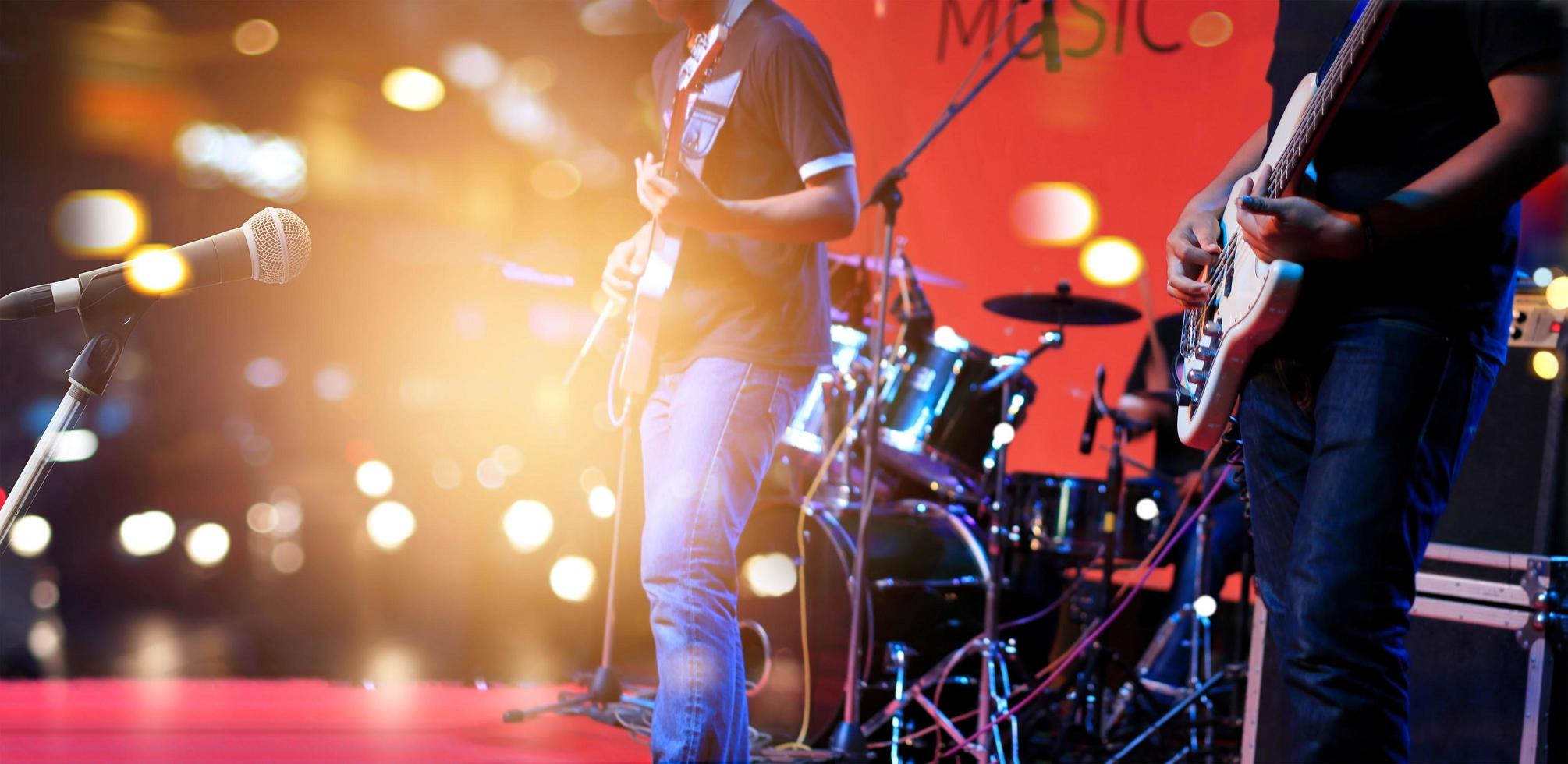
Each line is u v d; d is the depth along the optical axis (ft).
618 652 13.98
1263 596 5.73
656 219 7.73
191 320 33.01
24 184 29.07
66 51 27.68
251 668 13.66
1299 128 5.34
